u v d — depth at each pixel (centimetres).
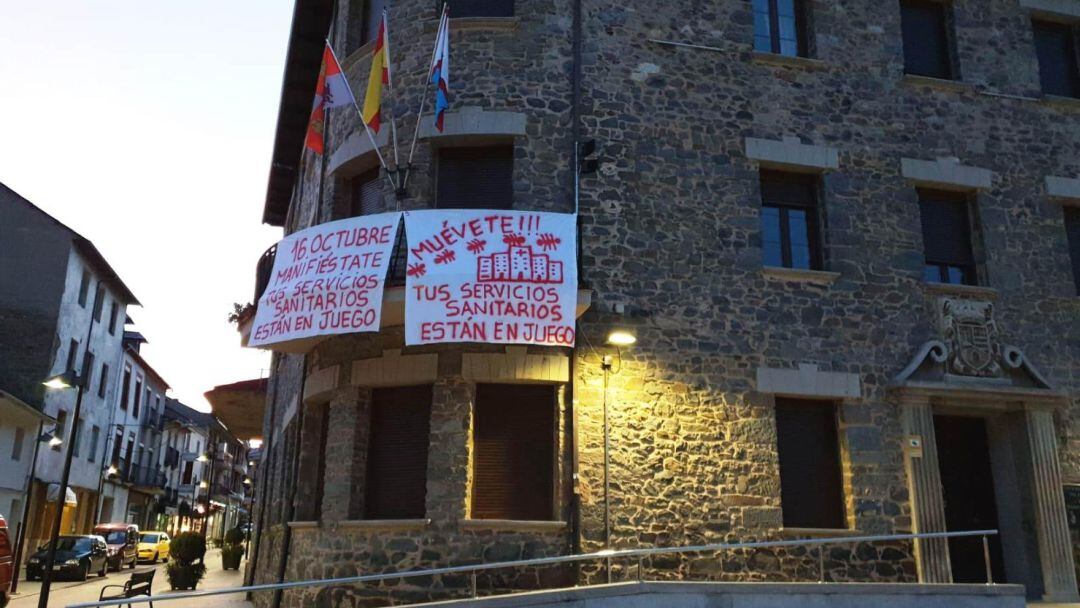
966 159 1482
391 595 1120
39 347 3266
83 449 3791
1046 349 1420
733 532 1205
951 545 1365
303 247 1222
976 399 1345
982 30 1562
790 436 1298
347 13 1523
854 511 1257
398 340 1226
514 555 1125
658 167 1334
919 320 1380
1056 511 1322
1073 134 1562
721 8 1445
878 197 1420
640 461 1198
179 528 6419
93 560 2789
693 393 1248
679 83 1386
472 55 1332
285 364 1828
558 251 1173
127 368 4522
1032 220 1487
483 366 1184
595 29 1375
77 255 3512
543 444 1198
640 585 906
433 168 1301
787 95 1429
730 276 1316
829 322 1336
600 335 1234
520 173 1276
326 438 1385
